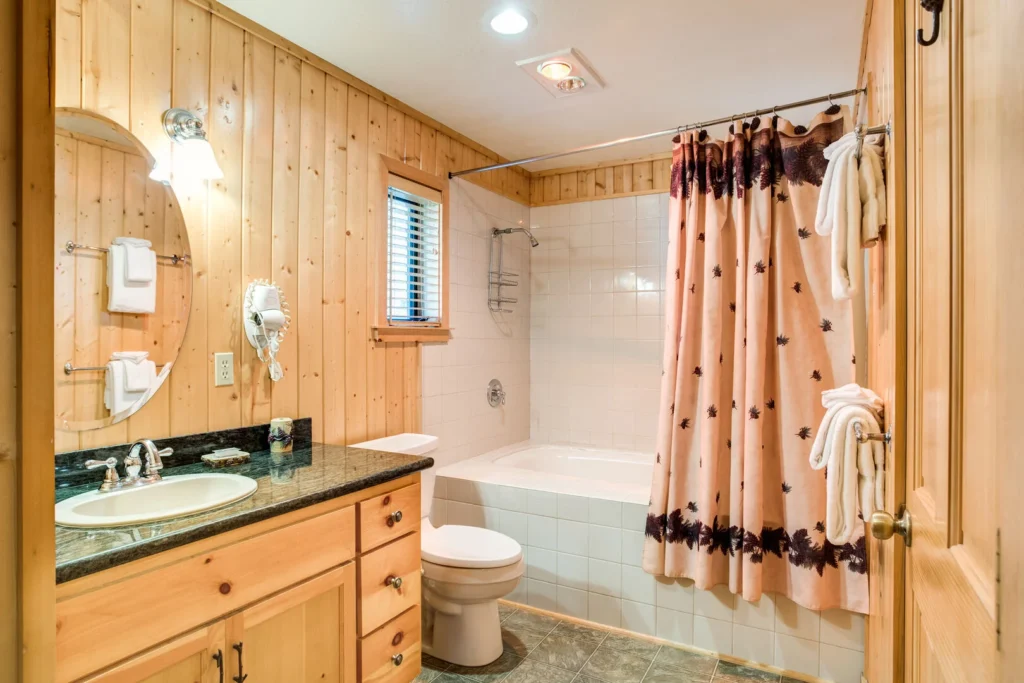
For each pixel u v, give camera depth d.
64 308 1.54
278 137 2.10
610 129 3.05
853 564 2.04
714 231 2.31
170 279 1.76
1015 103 0.42
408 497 1.86
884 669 1.32
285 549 1.43
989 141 0.50
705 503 2.24
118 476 1.60
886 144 1.28
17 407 0.47
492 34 2.09
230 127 1.94
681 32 2.07
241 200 1.97
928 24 0.78
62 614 1.01
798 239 2.19
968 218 0.57
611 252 3.64
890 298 1.13
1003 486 0.43
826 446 1.40
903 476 0.96
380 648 1.72
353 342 2.42
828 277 2.14
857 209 1.36
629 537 2.44
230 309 1.93
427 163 2.88
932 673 0.74
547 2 1.88
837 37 2.11
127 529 1.19
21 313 0.47
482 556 2.11
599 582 2.49
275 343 2.02
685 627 2.33
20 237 0.47
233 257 1.95
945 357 0.67
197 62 1.83
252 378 2.01
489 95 2.61
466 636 2.18
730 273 2.33
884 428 1.33
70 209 1.54
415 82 2.48
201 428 1.85
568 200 3.77
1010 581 0.40
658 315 3.50
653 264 3.51
